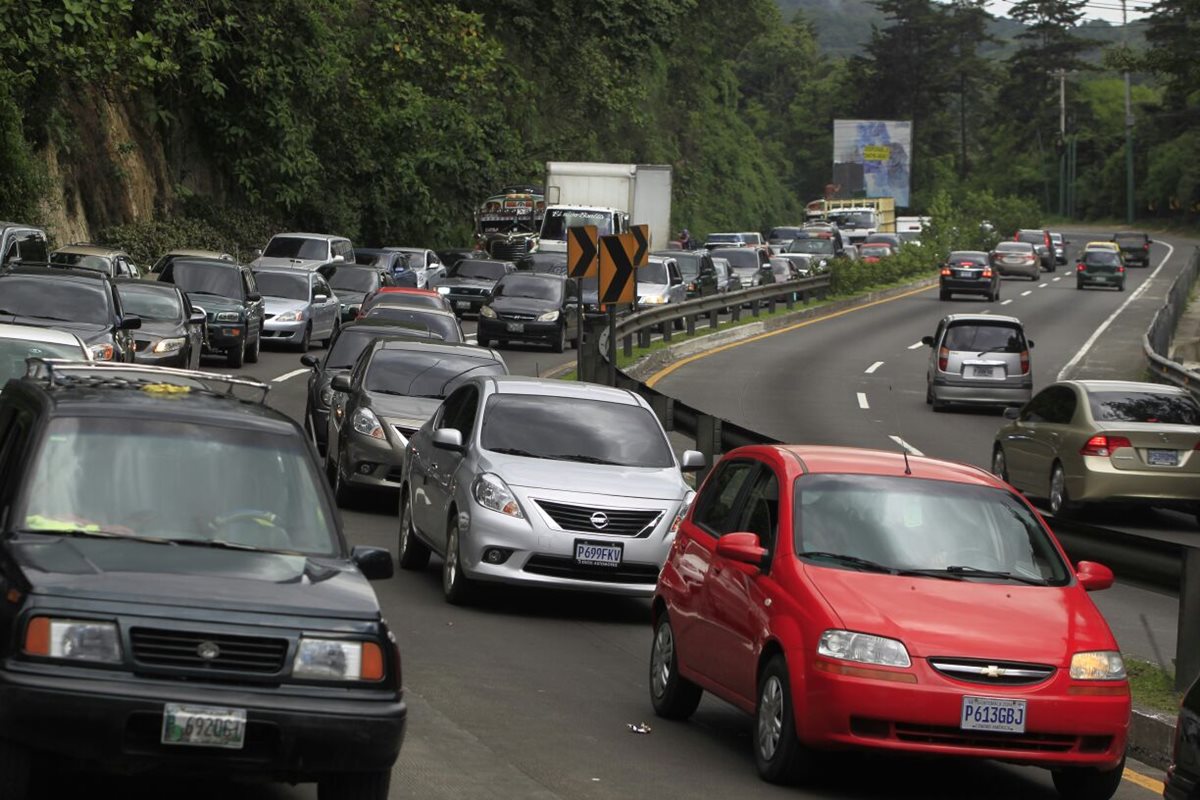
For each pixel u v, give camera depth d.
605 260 39.88
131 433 13.03
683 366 68.00
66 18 60.50
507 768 14.37
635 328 67.25
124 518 12.44
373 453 30.17
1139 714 17.34
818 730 13.93
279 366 57.19
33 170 65.75
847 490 15.95
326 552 12.77
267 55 84.75
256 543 12.59
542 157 128.75
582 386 25.56
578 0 115.94
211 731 10.98
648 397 35.94
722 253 106.00
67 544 11.81
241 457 13.16
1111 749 14.07
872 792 14.70
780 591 14.95
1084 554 19.92
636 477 23.31
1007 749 13.83
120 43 64.75
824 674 13.95
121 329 35.97
